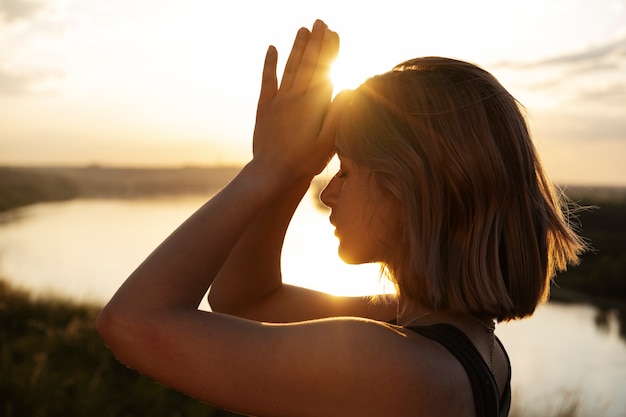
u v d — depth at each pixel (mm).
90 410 5551
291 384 699
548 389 10508
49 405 5457
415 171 775
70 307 9992
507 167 798
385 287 878
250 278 1058
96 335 7340
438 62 840
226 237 794
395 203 812
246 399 706
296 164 865
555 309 21109
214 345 707
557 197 939
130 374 6594
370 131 809
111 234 43531
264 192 840
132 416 5633
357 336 716
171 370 711
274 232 1044
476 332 813
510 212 798
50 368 6496
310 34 892
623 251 26328
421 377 707
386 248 825
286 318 1063
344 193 849
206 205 817
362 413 701
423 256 757
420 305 795
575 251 898
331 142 870
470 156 775
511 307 780
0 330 8492
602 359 13391
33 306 9516
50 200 107812
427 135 783
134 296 729
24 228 48500
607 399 9758
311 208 65562
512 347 14625
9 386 5598
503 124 811
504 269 810
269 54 890
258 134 884
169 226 51656
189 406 5855
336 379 696
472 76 819
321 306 1079
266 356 703
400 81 822
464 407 737
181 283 745
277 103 876
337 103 859
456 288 766
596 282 24656
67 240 38656
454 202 776
